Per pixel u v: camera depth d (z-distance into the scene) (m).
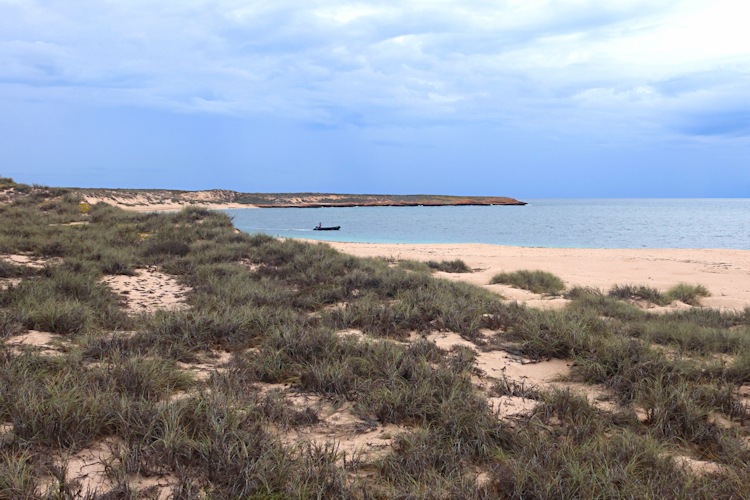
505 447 3.70
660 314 10.16
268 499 2.83
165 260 13.70
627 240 37.78
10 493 2.66
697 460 3.68
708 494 3.02
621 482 3.11
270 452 3.25
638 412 4.61
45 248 13.18
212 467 3.07
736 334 7.41
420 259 20.91
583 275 17.30
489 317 7.75
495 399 4.77
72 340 5.98
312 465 3.17
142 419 3.62
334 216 78.31
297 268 13.43
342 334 6.79
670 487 3.06
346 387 4.75
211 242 16.66
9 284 8.50
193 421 3.69
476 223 60.22
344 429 4.03
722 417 4.47
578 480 3.06
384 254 22.81
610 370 5.45
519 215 83.75
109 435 3.57
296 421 4.09
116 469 3.05
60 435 3.36
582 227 53.25
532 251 26.06
